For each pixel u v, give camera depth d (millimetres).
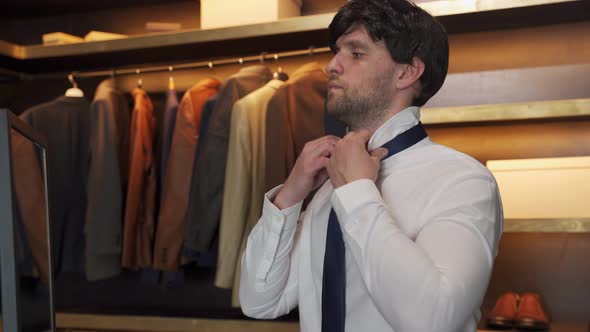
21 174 1003
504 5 1985
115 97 2443
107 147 2355
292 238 1093
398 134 1048
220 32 2240
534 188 2027
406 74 1053
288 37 2266
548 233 2260
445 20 2172
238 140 2066
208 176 2135
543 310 2037
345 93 1058
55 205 2434
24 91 2891
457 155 1005
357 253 873
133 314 2383
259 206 2105
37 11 2838
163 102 2699
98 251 2312
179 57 2596
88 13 2852
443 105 2412
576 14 2152
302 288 1097
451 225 872
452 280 800
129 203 2320
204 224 2133
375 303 847
